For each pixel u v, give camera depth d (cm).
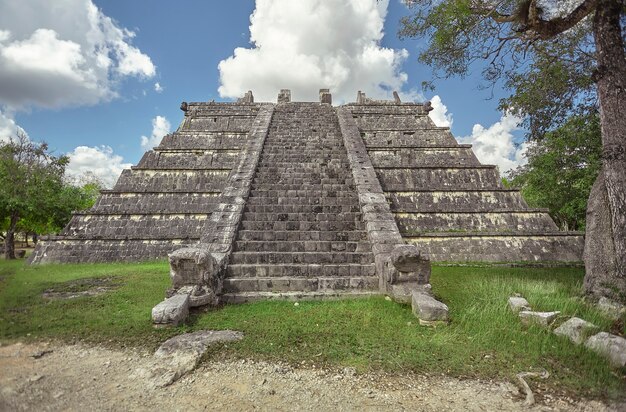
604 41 701
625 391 376
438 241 1235
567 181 1612
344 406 354
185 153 1639
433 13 874
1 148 1698
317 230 998
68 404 346
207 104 2195
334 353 459
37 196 1736
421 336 516
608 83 688
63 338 498
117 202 1406
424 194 1421
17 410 330
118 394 367
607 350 446
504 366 432
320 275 809
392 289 691
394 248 704
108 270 1016
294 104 2220
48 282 827
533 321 554
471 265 1112
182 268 666
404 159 1683
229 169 1530
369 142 1895
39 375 396
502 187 1438
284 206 1093
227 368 423
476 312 608
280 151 1507
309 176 1306
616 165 658
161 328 536
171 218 1339
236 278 776
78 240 1245
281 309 647
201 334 514
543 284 780
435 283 848
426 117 2145
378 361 440
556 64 880
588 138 1156
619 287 627
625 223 635
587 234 715
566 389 384
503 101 997
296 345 484
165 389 379
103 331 524
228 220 973
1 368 406
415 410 348
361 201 1084
